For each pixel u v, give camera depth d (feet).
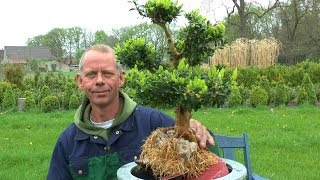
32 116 51.24
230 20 147.64
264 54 88.38
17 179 24.13
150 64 10.47
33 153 30.07
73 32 202.49
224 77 8.88
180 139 8.54
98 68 10.47
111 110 11.03
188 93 8.29
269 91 63.05
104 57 10.50
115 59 10.61
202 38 9.76
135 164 9.61
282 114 50.34
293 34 152.25
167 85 8.50
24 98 64.80
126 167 9.41
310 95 62.13
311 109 54.80
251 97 60.03
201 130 9.55
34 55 220.23
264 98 59.67
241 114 50.60
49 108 58.18
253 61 88.48
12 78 82.23
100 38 153.48
